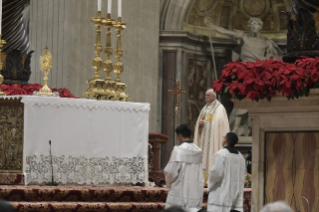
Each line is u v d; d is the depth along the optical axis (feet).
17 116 41.11
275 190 32.68
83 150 42.65
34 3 72.90
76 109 42.42
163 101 80.18
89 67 70.54
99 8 45.78
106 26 46.16
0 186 39.11
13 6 55.62
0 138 41.81
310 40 32.48
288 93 31.12
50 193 38.45
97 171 43.24
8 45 55.47
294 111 32.04
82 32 70.33
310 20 32.30
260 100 32.89
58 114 41.73
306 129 31.91
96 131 43.21
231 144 38.99
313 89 30.68
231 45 84.48
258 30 82.02
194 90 82.94
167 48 80.07
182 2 79.66
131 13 74.95
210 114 57.41
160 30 79.15
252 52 80.94
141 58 75.82
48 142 41.29
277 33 85.40
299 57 32.60
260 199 33.06
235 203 38.60
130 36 74.79
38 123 40.93
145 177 45.42
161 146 79.56
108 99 45.29
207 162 56.59
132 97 74.74
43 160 41.11
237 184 38.47
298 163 32.09
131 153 44.86
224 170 37.96
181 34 79.25
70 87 68.95
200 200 38.75
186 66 81.41
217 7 84.94
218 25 85.56
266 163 33.09
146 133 45.60
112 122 43.98
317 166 31.50
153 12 77.15
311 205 31.55
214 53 84.38
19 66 54.90
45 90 43.88
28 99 40.40
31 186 39.70
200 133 57.98
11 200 37.45
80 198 39.58
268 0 84.84
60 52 69.87
